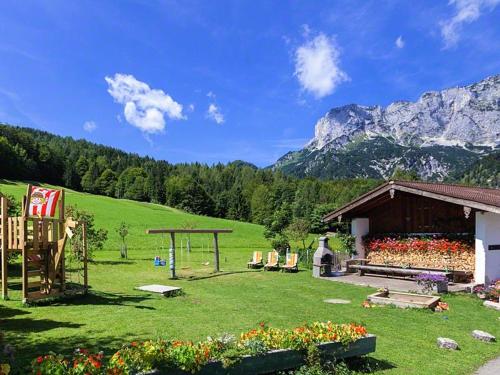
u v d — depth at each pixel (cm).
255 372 562
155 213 5844
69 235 1159
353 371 643
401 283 1638
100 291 1309
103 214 5025
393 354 748
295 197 9394
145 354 489
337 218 2008
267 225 3800
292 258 2042
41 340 748
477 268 1535
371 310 1109
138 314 980
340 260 2150
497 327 984
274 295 1334
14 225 1093
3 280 1127
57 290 1166
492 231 1561
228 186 13250
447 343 802
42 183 9562
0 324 866
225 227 5572
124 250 2759
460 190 1784
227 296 1293
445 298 1320
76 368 446
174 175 12481
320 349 622
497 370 696
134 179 10762
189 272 1944
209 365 526
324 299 1274
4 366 432
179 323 897
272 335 616
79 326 855
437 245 1767
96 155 13450
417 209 1889
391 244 1928
